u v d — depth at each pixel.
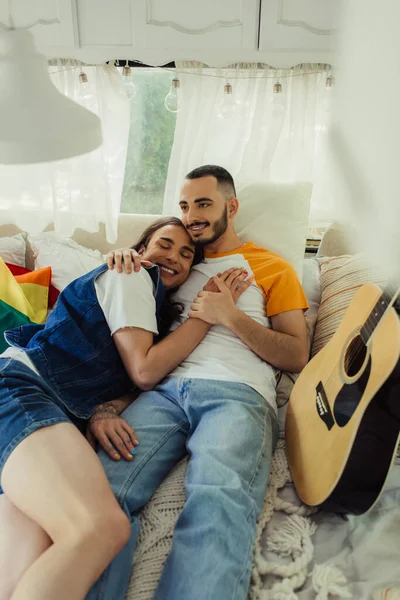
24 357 1.25
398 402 0.95
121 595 0.90
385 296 1.06
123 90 2.03
